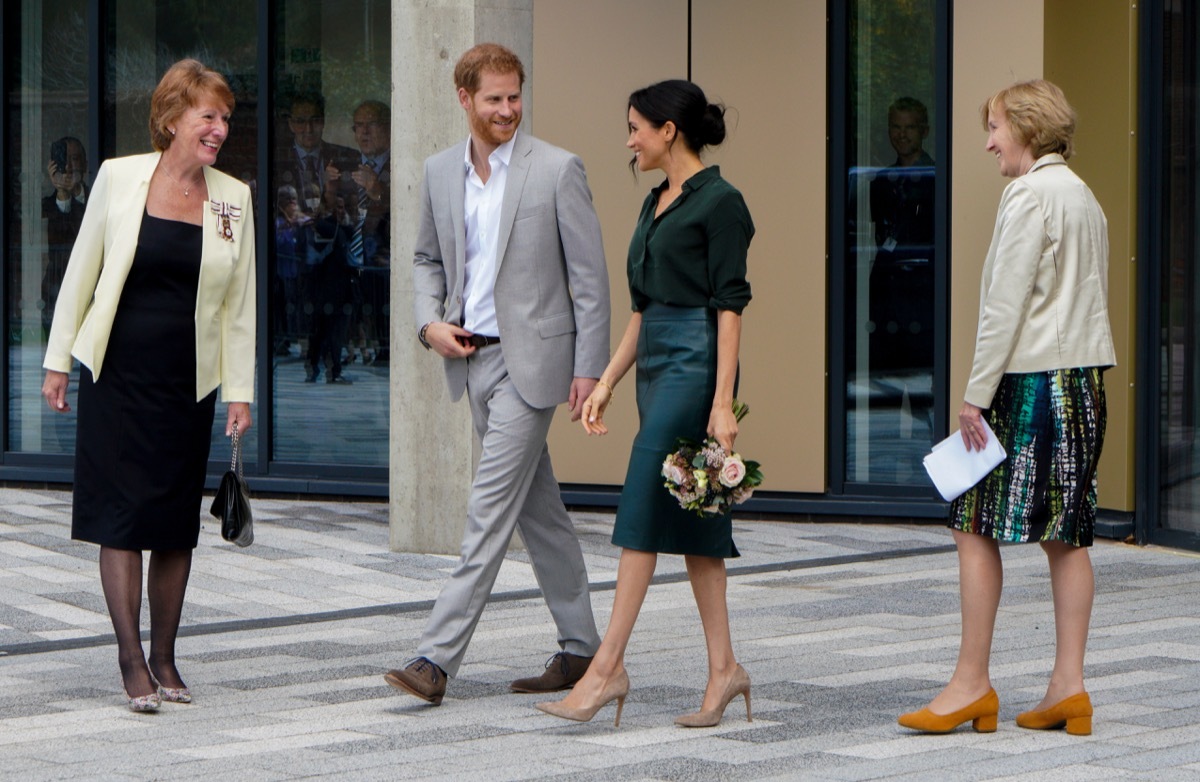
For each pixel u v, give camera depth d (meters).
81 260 9.62
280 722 9.03
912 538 15.94
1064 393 8.48
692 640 11.29
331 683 10.08
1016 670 10.20
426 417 14.89
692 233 8.68
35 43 18.98
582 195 9.53
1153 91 15.07
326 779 7.76
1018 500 8.47
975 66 16.20
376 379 18.20
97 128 18.75
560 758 8.15
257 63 18.22
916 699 9.47
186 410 9.57
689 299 8.73
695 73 16.91
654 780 7.71
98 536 9.45
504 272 9.45
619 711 8.82
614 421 17.34
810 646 11.05
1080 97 15.70
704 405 8.70
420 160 14.67
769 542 15.72
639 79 17.00
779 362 16.95
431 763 8.06
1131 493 15.56
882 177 16.77
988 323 8.48
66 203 19.08
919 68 16.62
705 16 16.86
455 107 14.54
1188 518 14.99
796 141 16.77
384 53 17.97
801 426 16.95
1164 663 10.36
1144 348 15.25
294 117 18.20
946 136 16.41
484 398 9.56
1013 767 7.88
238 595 13.18
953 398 16.48
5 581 13.64
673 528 8.71
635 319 9.13
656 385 8.79
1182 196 14.96
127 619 9.41
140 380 9.45
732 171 16.92
